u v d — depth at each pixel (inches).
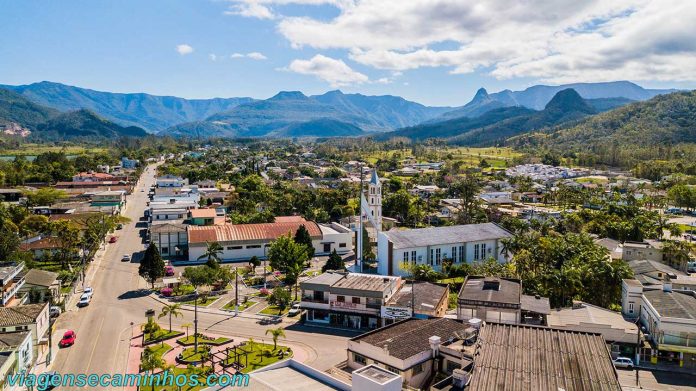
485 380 1572.3
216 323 3570.4
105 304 3941.9
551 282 3710.6
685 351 2861.7
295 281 4387.3
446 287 3794.3
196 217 6289.4
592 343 1770.4
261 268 5064.0
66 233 5108.3
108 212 7047.2
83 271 4623.5
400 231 5017.2
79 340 3218.5
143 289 4338.1
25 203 7480.3
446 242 4950.8
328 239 5743.1
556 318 3161.9
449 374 2298.2
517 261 4360.2
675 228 6619.1
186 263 5221.5
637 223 6318.9
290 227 5807.1
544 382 1549.0
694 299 3294.8
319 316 3631.9
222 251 5359.3
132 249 5767.7
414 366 2234.3
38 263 5004.9
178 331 3383.4
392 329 2625.5
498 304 2923.2
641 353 2967.5
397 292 3715.6
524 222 6776.6
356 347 2423.7
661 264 4744.1
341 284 3612.2
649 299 3275.1
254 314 3762.3
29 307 3110.2
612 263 3929.6
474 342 2390.5
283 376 1900.8
